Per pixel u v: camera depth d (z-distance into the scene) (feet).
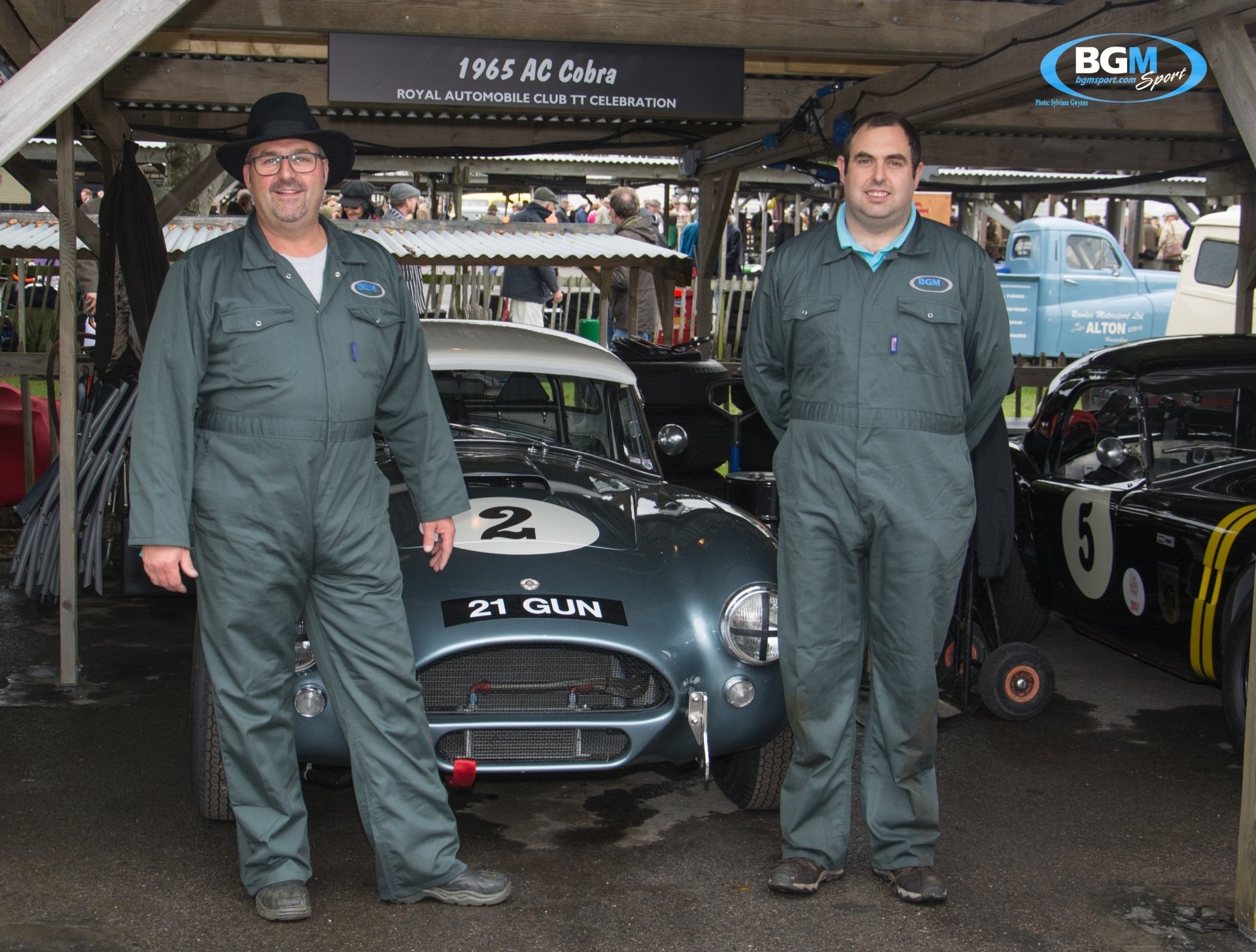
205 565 9.40
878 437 9.82
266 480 9.21
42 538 20.27
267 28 16.07
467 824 12.05
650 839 11.72
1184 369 16.37
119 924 9.73
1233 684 13.50
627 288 42.70
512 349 15.08
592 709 10.81
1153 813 12.59
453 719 10.49
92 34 9.70
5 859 10.87
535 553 11.71
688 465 21.30
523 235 27.35
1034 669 15.37
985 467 13.35
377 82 16.84
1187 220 56.49
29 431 23.49
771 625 11.09
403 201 36.09
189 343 9.12
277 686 9.75
